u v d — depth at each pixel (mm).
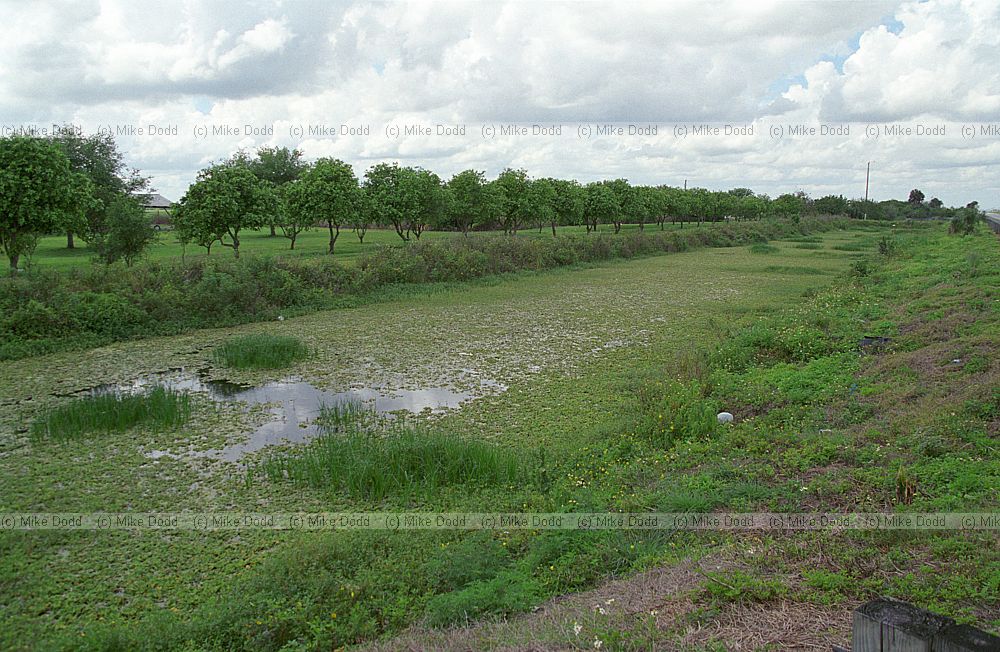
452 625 4281
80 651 4191
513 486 6758
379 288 19641
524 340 13688
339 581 4867
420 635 4188
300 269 18188
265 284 16641
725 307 17297
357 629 4379
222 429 8586
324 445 7707
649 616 3902
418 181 29781
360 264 20281
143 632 4367
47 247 33344
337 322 15641
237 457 7695
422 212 30594
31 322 12766
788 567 4484
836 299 16031
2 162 16906
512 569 5055
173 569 5398
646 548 5137
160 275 15586
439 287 20797
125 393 9664
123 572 5359
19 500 6594
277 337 12500
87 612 4832
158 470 7320
